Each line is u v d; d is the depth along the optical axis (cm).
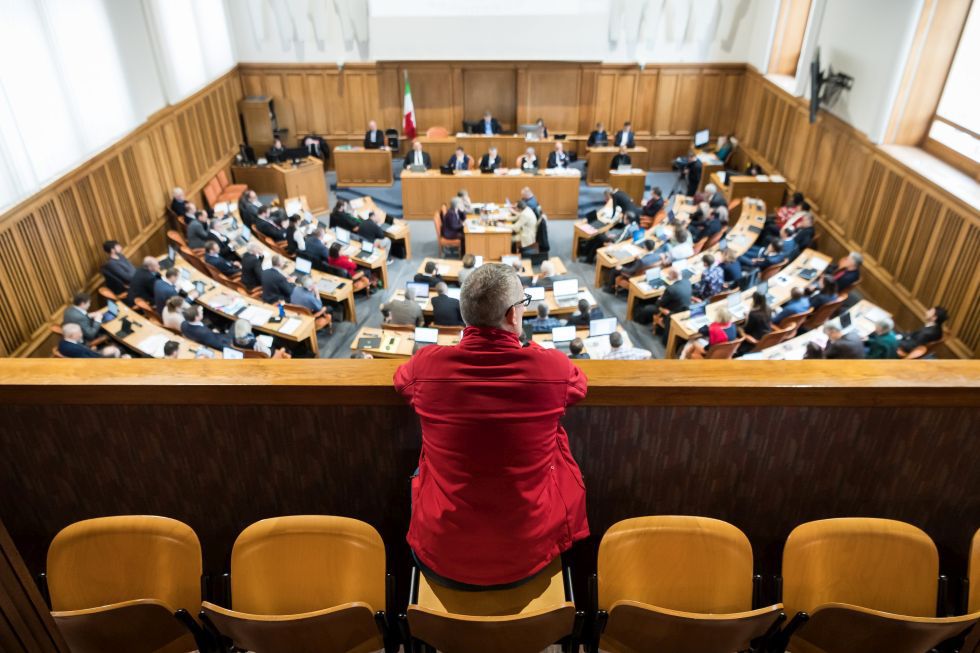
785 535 249
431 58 1431
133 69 999
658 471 234
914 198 873
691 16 1405
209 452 229
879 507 240
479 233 1060
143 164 1023
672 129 1522
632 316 955
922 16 866
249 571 203
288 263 944
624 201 1132
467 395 167
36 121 775
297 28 1409
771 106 1327
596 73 1467
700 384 211
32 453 226
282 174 1253
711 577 204
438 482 173
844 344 636
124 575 205
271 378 212
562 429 204
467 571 178
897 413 219
